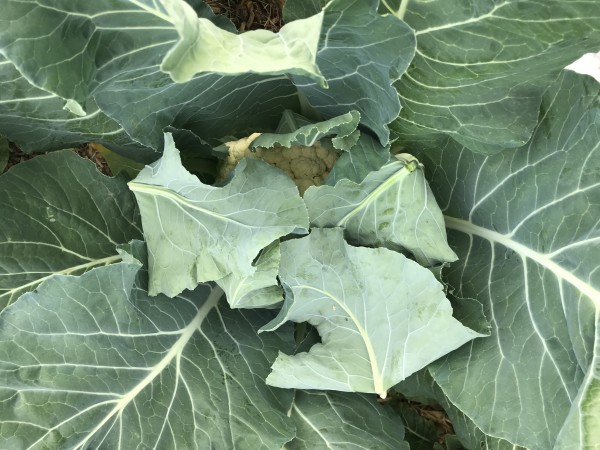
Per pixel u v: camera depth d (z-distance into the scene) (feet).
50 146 1.74
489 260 1.71
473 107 1.52
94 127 1.63
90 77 1.23
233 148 1.77
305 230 1.46
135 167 2.00
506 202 1.66
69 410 1.47
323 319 1.62
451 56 1.43
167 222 1.54
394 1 1.42
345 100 1.57
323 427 1.70
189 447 1.54
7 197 1.63
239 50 1.28
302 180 1.75
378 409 1.79
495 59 1.40
